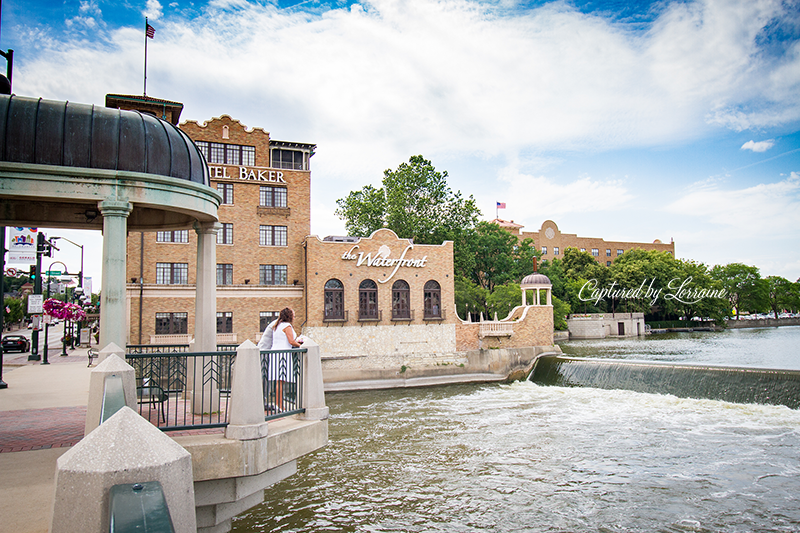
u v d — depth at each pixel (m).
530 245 80.81
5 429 10.53
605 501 14.90
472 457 19.42
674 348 55.53
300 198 43.19
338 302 40.72
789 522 13.31
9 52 14.96
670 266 94.31
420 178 53.59
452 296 43.81
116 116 9.67
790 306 133.88
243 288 40.41
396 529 13.21
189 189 10.18
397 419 26.70
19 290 102.88
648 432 21.97
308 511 14.33
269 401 9.52
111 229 9.23
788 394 24.44
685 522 13.45
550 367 39.38
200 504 7.85
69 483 2.93
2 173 8.59
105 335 9.05
